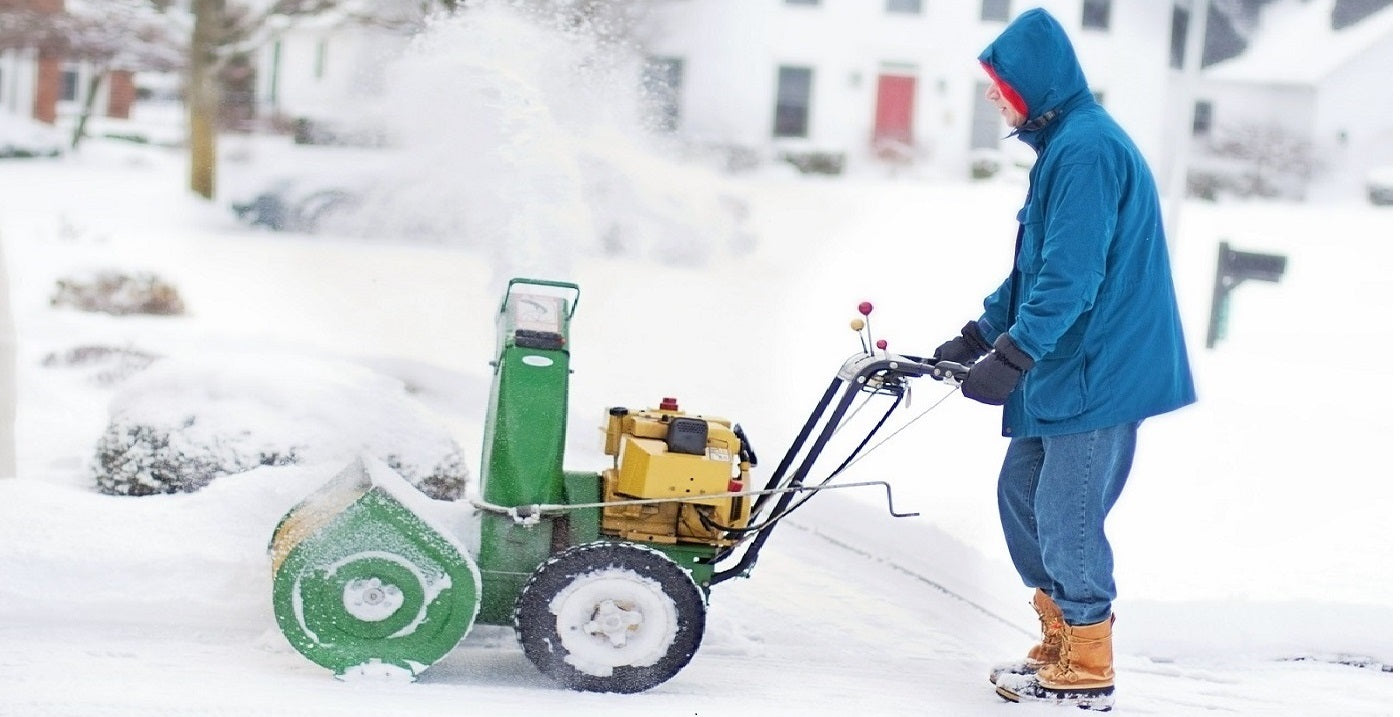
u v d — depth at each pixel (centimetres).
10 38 3039
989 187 2722
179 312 1313
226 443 570
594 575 388
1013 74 415
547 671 388
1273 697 447
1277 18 3538
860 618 520
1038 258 413
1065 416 403
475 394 945
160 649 405
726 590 538
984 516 686
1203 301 1712
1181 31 3397
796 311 1462
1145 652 498
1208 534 680
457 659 420
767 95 3219
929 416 949
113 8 3086
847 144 3197
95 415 806
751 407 955
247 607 438
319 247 2025
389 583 385
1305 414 1098
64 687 357
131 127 3562
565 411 409
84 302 1300
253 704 352
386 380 646
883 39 3300
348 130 2642
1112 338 402
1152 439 949
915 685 436
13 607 423
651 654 392
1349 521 728
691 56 3111
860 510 679
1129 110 3294
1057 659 436
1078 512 407
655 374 1066
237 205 2317
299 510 441
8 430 578
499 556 402
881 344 406
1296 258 2042
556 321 421
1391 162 3189
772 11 3191
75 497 496
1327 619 515
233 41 2556
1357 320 1673
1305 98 3366
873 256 1884
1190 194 2959
